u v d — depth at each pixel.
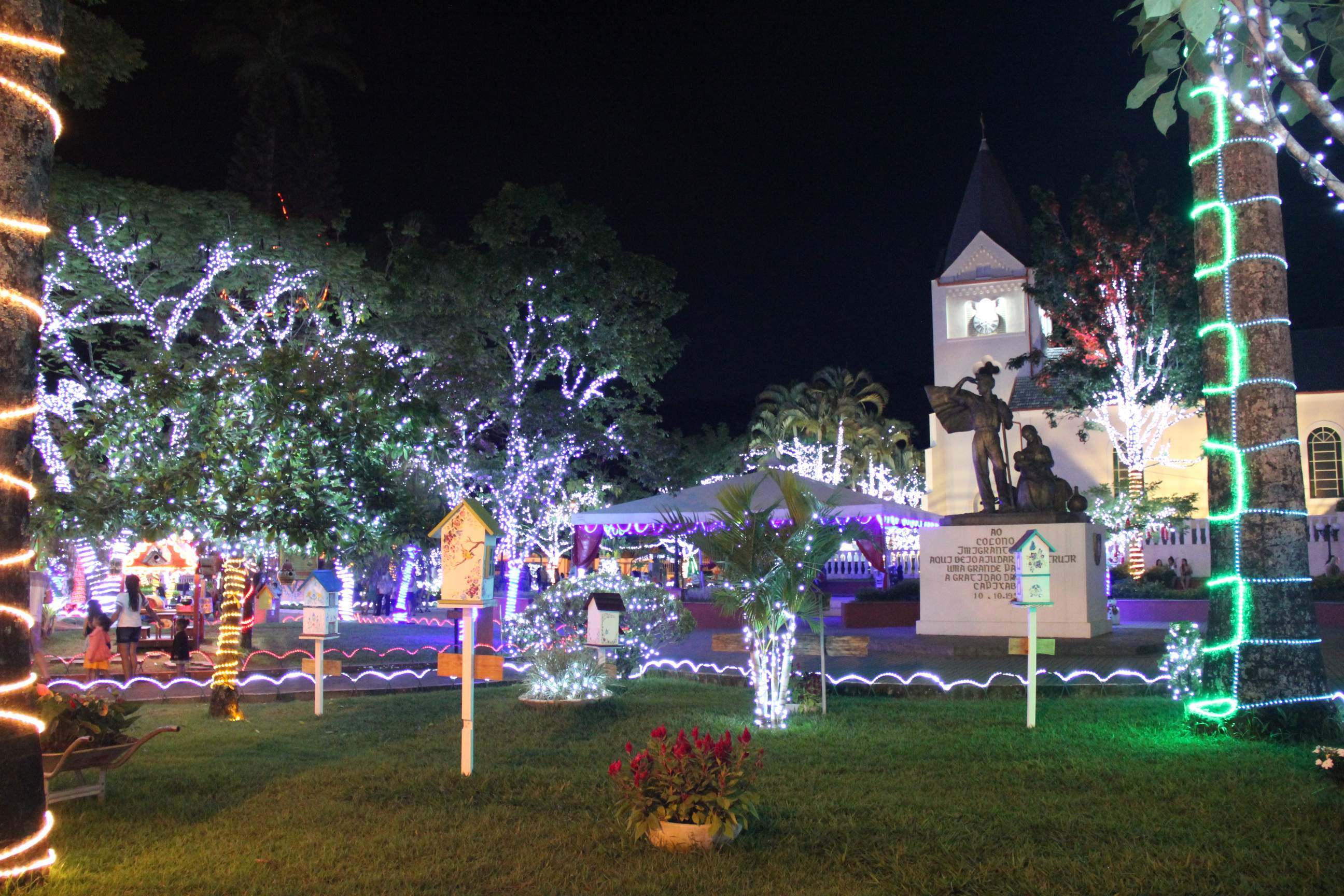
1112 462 43.31
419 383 27.98
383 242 35.78
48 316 25.55
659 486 32.00
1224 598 10.09
